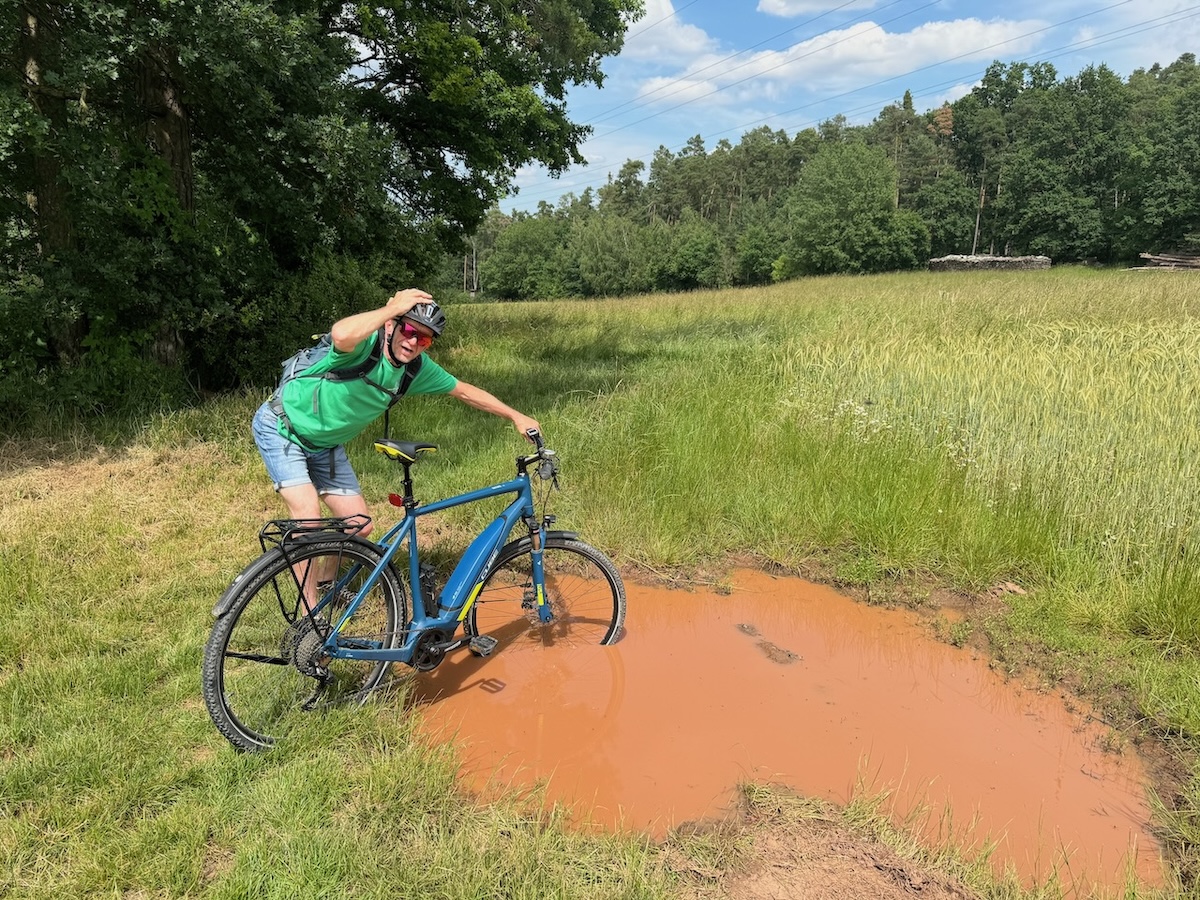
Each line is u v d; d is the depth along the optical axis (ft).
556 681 11.64
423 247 38.24
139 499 17.08
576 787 9.27
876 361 26.45
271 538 9.31
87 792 8.44
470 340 44.98
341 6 36.09
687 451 19.45
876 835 8.46
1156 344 27.37
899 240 210.59
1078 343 29.99
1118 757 10.14
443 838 8.02
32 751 9.01
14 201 22.31
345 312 28.68
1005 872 7.90
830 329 42.24
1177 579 12.85
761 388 24.86
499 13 40.55
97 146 21.56
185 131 25.72
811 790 9.32
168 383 23.76
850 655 12.60
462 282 361.30
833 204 212.64
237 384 27.48
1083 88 241.96
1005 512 15.89
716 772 9.61
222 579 13.56
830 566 15.51
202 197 26.86
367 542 9.89
